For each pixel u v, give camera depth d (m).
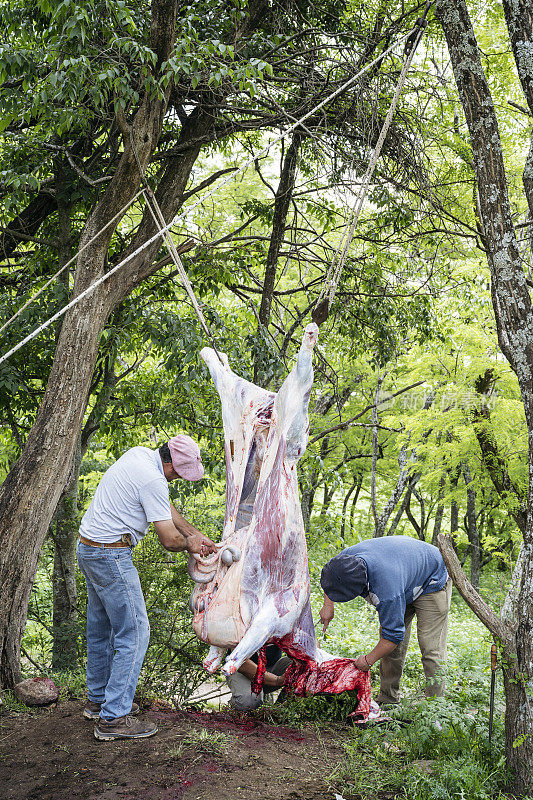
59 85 5.29
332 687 4.61
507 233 3.93
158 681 6.02
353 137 7.36
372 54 6.92
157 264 6.81
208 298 10.12
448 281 10.59
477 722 4.16
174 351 7.71
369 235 9.79
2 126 5.62
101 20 5.40
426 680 5.00
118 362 9.71
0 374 7.23
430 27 7.78
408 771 3.64
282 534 4.20
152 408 8.96
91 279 5.85
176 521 4.39
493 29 9.45
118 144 7.14
